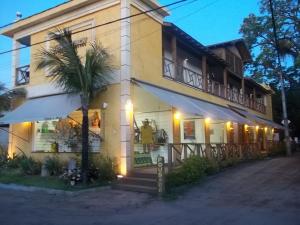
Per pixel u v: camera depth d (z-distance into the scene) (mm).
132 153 15281
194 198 12117
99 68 14656
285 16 33438
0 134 23531
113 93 15570
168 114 18953
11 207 10812
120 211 10375
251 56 34125
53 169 16391
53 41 18250
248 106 33469
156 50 17844
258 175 16391
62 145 17312
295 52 31531
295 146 37344
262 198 11789
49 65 14578
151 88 16094
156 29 18016
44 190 13453
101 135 15633
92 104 16078
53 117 14906
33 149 18688
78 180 13945
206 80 23609
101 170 14523
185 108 16234
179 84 19828
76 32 16500
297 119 47188
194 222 8961
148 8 17266
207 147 17344
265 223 8734
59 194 12938
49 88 18125
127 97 15250
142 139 17797
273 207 10523
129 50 15711
